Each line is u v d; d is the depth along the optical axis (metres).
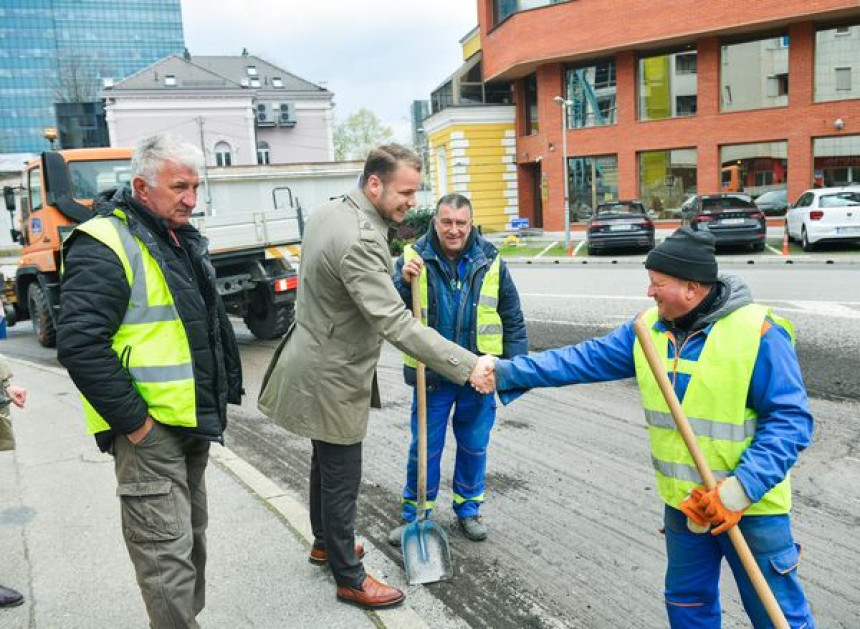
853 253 15.89
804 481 4.42
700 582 2.39
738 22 20.83
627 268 15.70
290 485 4.65
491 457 5.02
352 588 3.10
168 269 2.47
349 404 3.02
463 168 27.48
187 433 2.53
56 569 3.42
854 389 6.14
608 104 24.08
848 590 3.23
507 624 3.05
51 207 9.30
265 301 9.63
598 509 4.14
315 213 3.05
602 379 2.64
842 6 19.44
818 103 20.77
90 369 2.29
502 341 4.01
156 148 2.43
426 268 3.75
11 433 3.44
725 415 2.24
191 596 2.52
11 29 112.06
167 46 120.00
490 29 27.72
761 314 2.25
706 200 17.61
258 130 50.38
